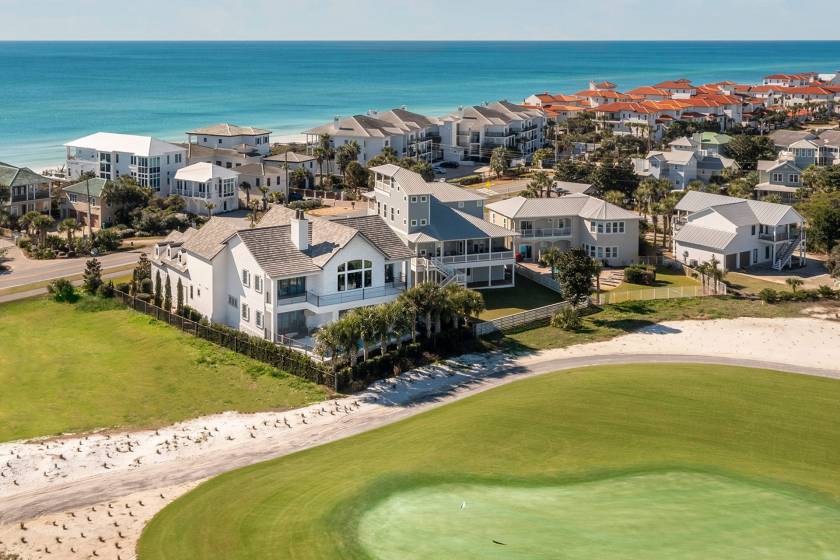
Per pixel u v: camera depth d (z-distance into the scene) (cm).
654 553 4069
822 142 18525
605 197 13200
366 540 4253
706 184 16362
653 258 11212
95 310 8662
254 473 5262
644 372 7156
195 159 15675
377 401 6619
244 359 7325
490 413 6091
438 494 4762
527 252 11194
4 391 6688
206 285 8344
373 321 6981
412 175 10025
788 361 7656
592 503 4625
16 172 13238
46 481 5241
